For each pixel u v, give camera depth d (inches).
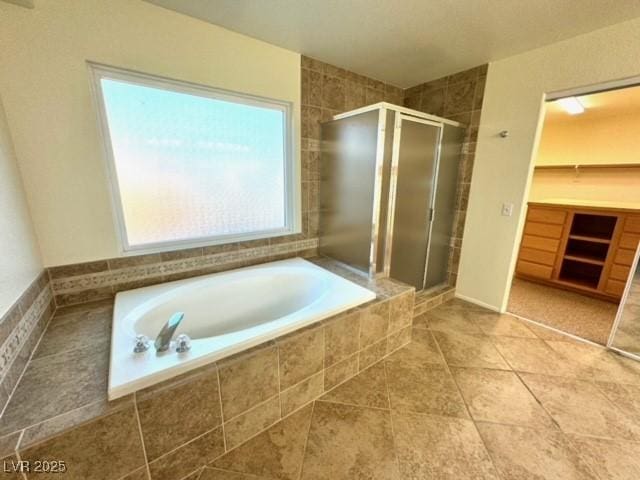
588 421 56.2
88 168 62.4
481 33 73.9
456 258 110.7
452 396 62.6
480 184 99.6
